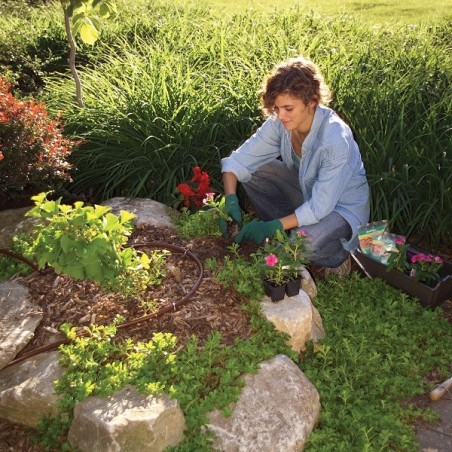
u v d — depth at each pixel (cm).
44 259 327
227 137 514
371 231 402
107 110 539
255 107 523
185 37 750
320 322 370
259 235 385
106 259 331
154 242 403
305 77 359
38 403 298
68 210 330
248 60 617
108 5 511
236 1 1185
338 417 312
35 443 296
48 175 470
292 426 294
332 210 397
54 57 789
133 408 282
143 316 334
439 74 552
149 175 507
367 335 365
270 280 350
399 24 795
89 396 292
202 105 526
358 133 476
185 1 1009
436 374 350
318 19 845
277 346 329
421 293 388
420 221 451
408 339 364
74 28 520
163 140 514
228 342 329
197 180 446
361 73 562
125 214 336
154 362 305
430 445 306
